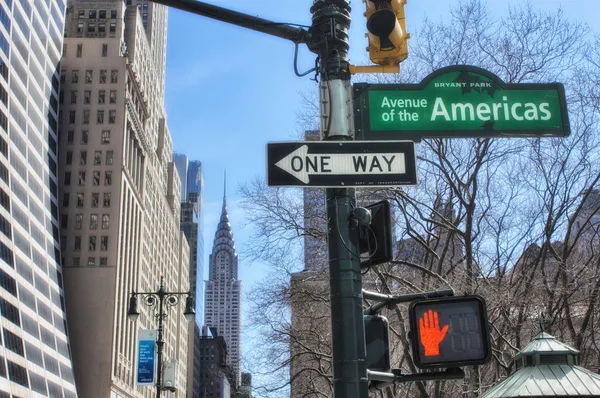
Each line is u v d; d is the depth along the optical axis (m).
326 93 6.52
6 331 76.75
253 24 6.71
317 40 6.69
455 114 6.51
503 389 9.84
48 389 87.56
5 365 74.56
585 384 9.44
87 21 122.06
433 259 23.12
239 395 26.00
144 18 156.25
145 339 33.12
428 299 6.06
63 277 107.00
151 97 143.62
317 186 6.00
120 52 119.56
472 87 6.59
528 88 6.66
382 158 6.14
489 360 5.75
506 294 18.95
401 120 6.45
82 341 104.62
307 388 25.08
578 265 21.25
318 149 6.10
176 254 181.12
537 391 9.35
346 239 6.01
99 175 112.25
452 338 5.85
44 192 100.00
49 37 107.25
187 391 193.88
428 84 6.58
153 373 32.72
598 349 21.02
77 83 116.31
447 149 22.69
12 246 83.12
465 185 21.33
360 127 6.41
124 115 115.62
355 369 5.65
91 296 106.69
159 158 158.62
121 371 110.38
